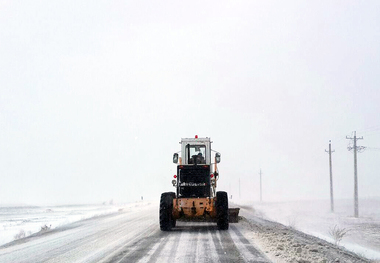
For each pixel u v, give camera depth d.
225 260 9.34
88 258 9.98
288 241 11.92
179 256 9.92
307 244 11.59
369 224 27.75
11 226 22.25
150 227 17.52
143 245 11.88
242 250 10.65
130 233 15.27
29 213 36.53
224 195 15.82
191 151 17.77
